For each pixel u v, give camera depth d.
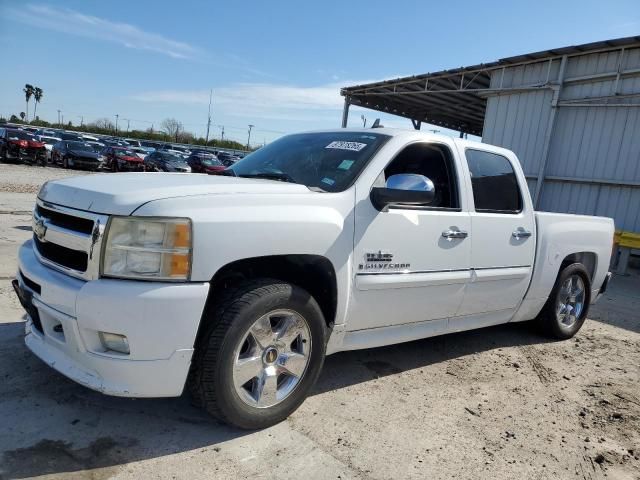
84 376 2.55
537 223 4.66
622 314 6.82
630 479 2.81
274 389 2.88
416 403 3.45
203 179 3.08
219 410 2.68
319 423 3.04
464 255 3.88
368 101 20.17
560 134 12.82
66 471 2.36
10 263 5.77
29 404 2.88
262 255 2.71
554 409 3.59
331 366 3.95
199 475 2.43
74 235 2.55
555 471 2.81
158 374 2.49
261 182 3.15
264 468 2.54
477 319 4.36
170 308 2.43
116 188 2.66
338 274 3.06
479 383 3.93
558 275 5.05
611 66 11.82
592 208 12.35
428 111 21.97
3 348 3.54
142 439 2.68
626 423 3.47
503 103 14.05
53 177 19.59
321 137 3.99
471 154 4.14
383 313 3.45
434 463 2.75
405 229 3.43
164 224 2.45
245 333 2.69
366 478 2.55
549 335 5.27
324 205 3.03
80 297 2.43
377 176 3.36
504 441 3.07
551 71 12.88
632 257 11.98
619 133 11.80
